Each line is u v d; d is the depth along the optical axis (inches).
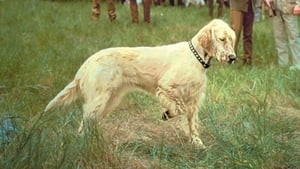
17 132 195.2
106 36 500.1
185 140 235.3
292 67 356.8
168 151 212.5
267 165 198.8
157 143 227.8
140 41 481.4
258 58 411.5
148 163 205.3
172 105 225.1
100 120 226.7
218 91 296.8
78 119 227.6
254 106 270.1
